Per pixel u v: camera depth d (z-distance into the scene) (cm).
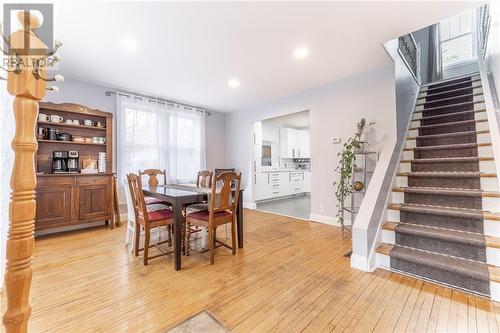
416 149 303
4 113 184
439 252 211
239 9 202
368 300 172
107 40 250
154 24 222
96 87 388
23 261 88
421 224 237
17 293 87
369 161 346
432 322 148
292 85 399
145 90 421
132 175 244
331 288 189
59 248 278
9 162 190
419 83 438
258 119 524
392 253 217
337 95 381
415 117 371
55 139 336
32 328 142
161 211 264
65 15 205
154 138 445
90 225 377
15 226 87
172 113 476
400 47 330
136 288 190
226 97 467
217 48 271
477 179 233
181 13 206
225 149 601
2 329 146
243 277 209
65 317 153
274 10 204
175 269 223
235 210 264
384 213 251
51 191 309
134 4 193
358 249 225
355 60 307
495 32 270
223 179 245
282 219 433
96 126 376
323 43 262
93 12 202
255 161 594
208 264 236
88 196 342
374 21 221
